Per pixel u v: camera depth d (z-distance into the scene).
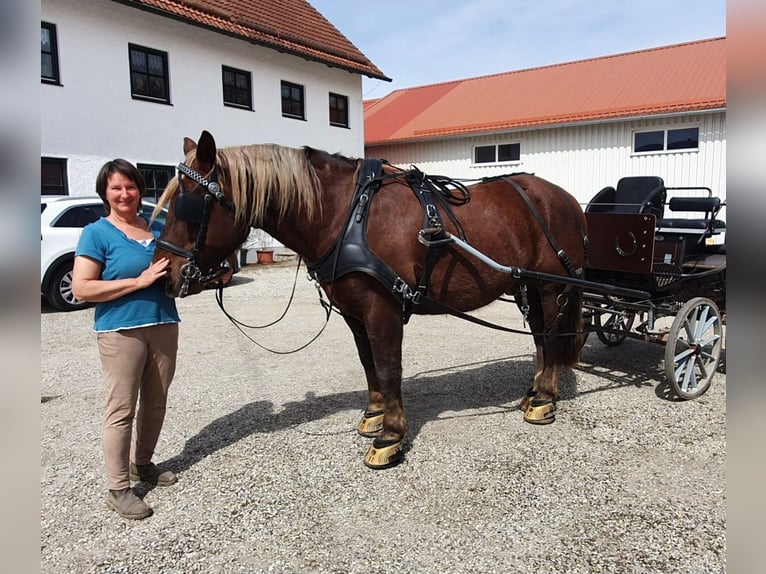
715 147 13.41
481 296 3.53
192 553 2.54
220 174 2.91
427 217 3.21
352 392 4.66
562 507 2.83
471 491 3.01
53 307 8.48
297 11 17.59
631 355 5.66
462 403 4.34
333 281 3.14
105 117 11.43
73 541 2.65
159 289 2.95
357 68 17.22
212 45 13.52
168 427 3.97
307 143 16.39
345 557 2.48
